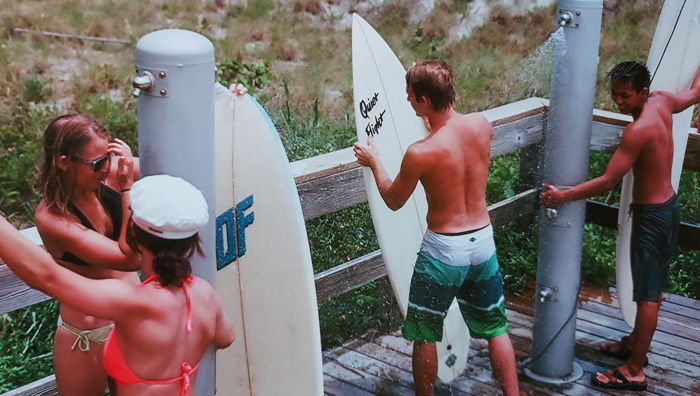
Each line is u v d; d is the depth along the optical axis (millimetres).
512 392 3465
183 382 2260
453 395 3910
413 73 3172
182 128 2221
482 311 3451
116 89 8570
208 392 2467
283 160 2775
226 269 2779
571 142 3719
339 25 10680
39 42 9375
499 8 10992
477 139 3256
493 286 3408
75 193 2463
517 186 5312
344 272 3998
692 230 4590
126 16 10352
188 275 2221
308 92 8461
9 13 9969
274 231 2797
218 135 2760
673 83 4281
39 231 2459
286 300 2820
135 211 2141
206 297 2299
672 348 4391
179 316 2223
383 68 3711
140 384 2229
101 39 9656
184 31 2229
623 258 4148
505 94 8750
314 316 2824
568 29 3580
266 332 2844
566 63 3619
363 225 4938
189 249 2252
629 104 3725
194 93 2205
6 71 8570
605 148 4734
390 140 3658
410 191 3248
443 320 3564
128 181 2473
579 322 4652
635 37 10211
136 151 7094
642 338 3918
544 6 11000
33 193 6117
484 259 3334
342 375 4059
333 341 4352
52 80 8555
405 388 3965
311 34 10266
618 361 4262
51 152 2389
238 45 9781
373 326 4504
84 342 2561
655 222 3809
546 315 3979
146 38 2186
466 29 10688
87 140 2385
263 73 8383
